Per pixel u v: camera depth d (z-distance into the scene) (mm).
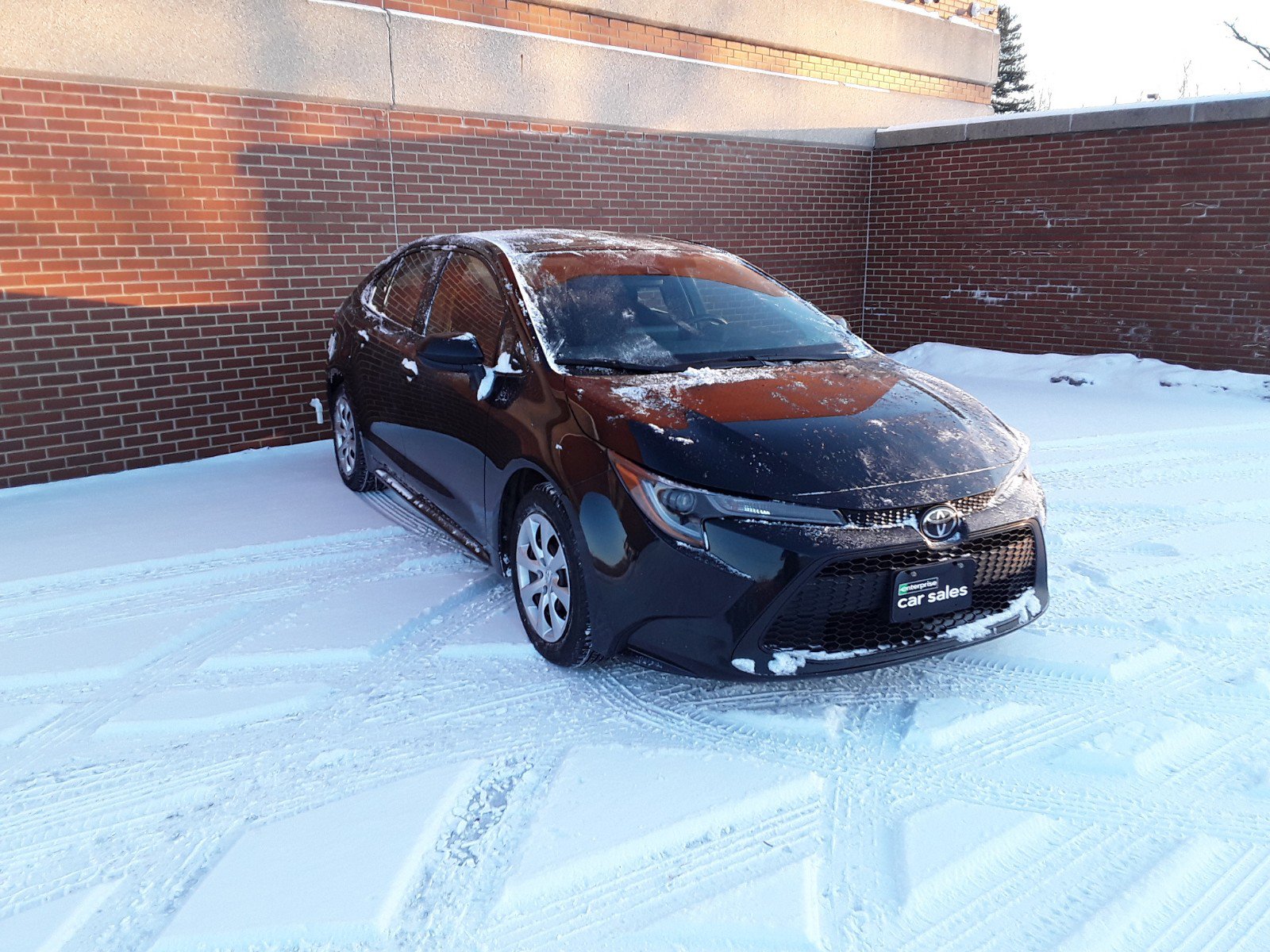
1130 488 5379
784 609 2635
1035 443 6422
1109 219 8727
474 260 4141
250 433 6355
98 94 5375
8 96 5094
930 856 2230
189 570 4223
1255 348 8125
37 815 2482
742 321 3898
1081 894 2111
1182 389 8086
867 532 2656
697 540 2668
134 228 5633
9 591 3992
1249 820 2371
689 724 2871
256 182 6047
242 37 5809
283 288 6285
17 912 2107
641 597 2762
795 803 2473
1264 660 3260
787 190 9500
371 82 6395
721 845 2301
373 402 4668
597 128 7793
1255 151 7828
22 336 5371
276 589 3990
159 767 2693
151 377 5867
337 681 3188
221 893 2127
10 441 5449
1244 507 5020
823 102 9617
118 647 3449
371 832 2348
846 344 3906
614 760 2672
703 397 3096
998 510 2887
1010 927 2016
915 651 2793
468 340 3521
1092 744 2676
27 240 5293
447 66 6762
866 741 2773
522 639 3467
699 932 1996
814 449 2811
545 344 3432
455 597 3871
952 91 11422
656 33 8117
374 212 6605
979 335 9828
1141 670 3199
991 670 3211
